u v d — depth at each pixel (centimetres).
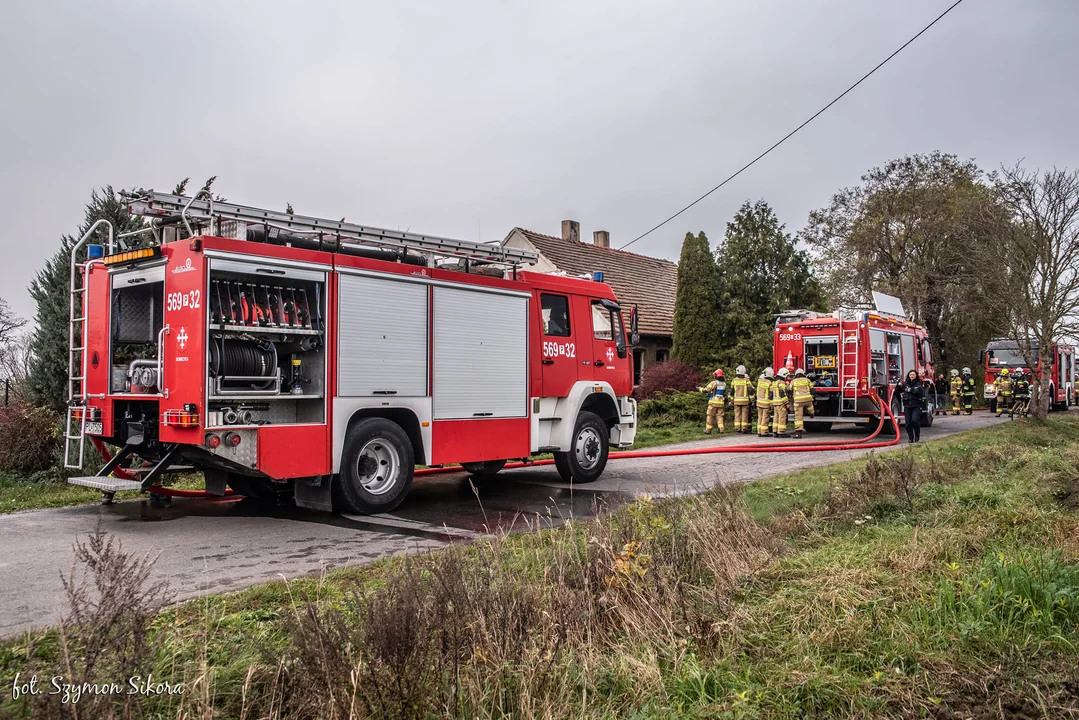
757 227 2177
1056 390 2672
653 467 1186
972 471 864
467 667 320
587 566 430
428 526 726
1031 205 1567
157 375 716
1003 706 304
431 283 847
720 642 368
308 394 745
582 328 1058
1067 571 414
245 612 418
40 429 966
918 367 2117
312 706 284
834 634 371
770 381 1709
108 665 276
